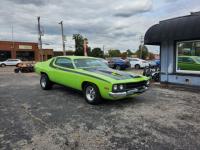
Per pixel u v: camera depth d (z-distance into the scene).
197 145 3.82
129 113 5.75
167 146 3.79
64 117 5.44
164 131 4.48
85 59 7.94
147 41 10.28
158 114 5.65
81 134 4.35
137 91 6.42
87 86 6.78
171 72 10.23
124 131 4.49
